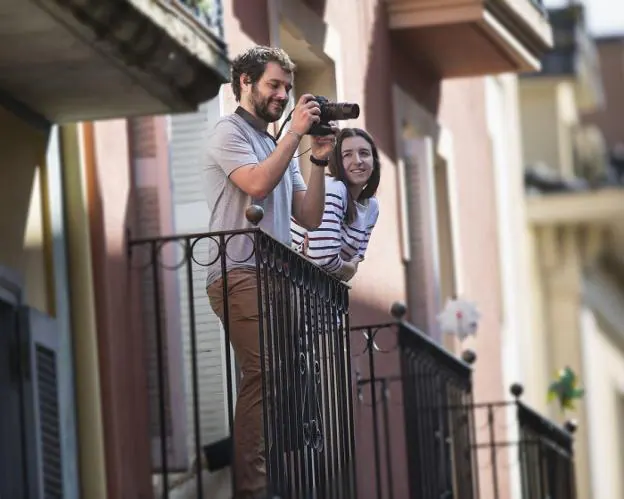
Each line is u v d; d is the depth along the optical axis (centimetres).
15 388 1681
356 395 2145
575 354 4822
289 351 1689
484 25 2717
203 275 1881
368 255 2427
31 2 1520
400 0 2684
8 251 1688
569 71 5166
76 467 1770
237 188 1666
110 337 1800
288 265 1705
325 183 1784
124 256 1844
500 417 3381
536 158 5250
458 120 3167
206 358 1881
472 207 3266
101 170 1817
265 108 1672
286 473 1739
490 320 3381
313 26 2248
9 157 1702
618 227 4872
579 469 4766
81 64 1644
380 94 2584
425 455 2294
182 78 1706
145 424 1856
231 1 2025
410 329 2259
